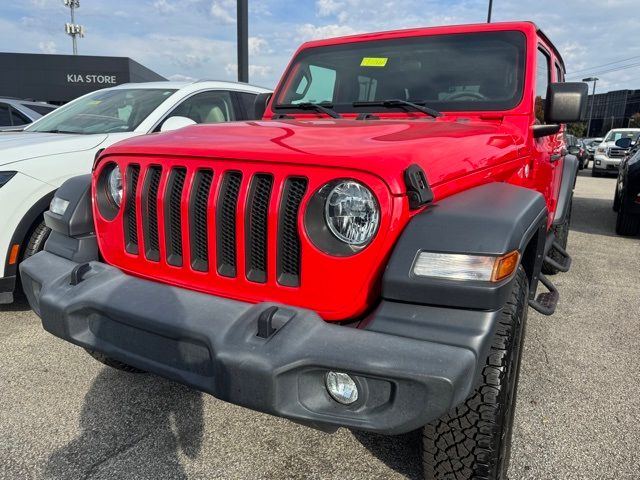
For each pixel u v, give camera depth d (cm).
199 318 174
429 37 317
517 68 287
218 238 192
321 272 174
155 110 459
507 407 177
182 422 253
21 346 330
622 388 289
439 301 157
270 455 230
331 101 329
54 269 226
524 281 200
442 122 264
